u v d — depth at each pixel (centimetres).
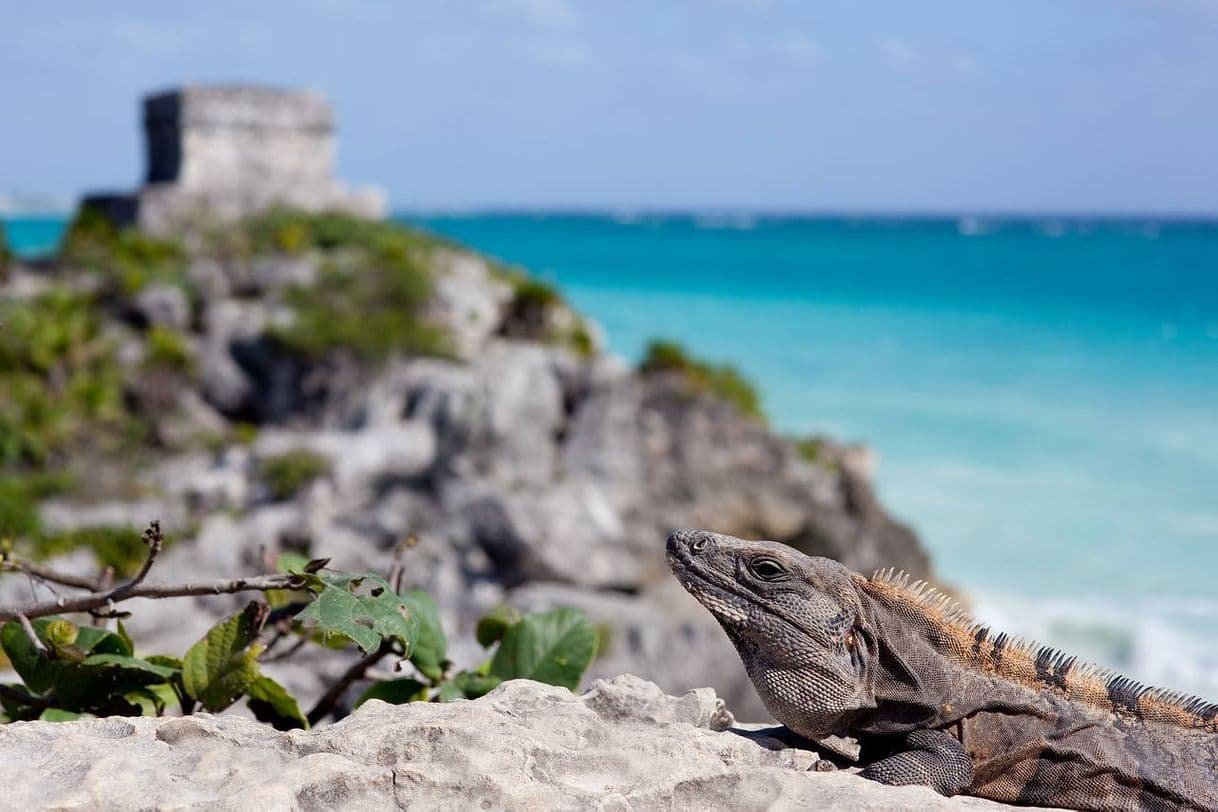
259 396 2895
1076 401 4641
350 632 393
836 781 374
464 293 3231
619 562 2045
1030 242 18400
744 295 8631
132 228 3762
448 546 2047
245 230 3706
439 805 347
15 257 3628
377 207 4391
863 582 426
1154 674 2112
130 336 3019
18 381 2673
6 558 487
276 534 2128
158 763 363
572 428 2361
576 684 495
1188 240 19862
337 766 351
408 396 2503
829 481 2531
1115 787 402
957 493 3300
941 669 411
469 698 484
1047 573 2611
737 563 409
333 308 3048
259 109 4153
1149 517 3033
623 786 365
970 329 6788
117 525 2162
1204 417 4322
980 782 409
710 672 1391
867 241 18412
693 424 2411
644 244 16225
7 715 482
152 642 955
